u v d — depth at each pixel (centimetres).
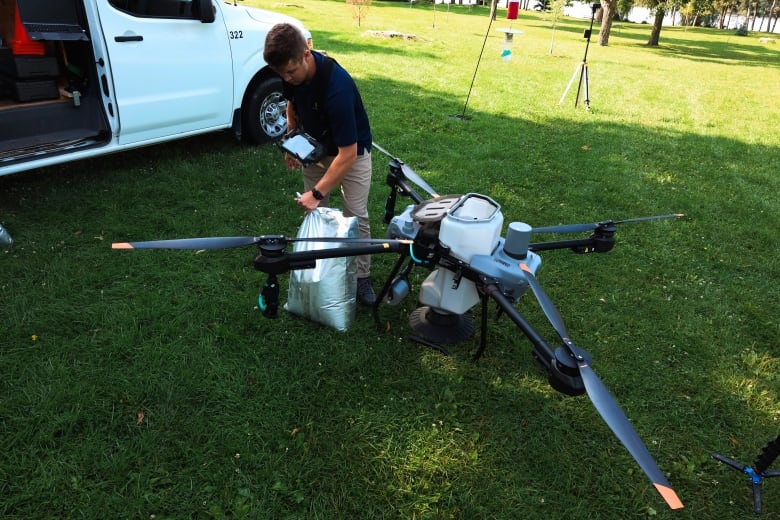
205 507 219
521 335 334
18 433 238
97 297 335
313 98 266
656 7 2352
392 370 297
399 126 750
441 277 292
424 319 325
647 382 308
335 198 499
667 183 627
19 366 277
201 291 350
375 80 1025
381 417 267
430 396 282
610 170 650
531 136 766
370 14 2377
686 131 884
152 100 472
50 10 399
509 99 985
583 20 3769
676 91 1265
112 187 475
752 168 716
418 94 948
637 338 345
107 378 274
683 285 409
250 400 270
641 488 244
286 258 227
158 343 300
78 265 363
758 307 387
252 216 452
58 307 320
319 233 300
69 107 443
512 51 1662
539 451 257
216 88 531
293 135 285
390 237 291
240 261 387
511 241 257
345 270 308
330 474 238
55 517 210
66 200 445
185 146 587
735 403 299
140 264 371
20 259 362
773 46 3080
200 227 427
